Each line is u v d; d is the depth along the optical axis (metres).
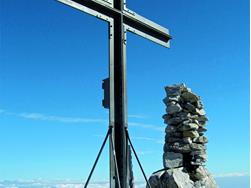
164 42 5.36
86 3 4.43
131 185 4.50
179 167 7.24
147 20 5.07
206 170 7.49
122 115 4.55
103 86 4.65
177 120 7.44
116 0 4.77
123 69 4.63
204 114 7.70
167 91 7.65
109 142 4.45
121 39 4.68
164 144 7.50
